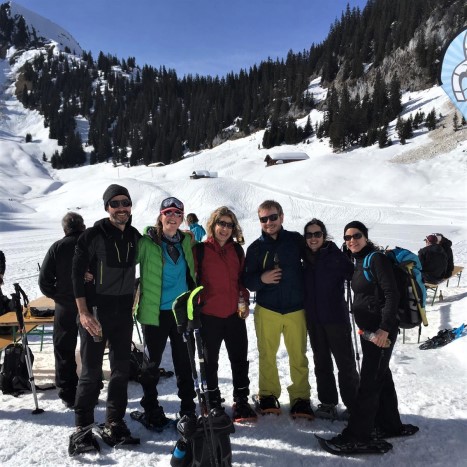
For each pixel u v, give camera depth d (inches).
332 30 6486.2
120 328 143.6
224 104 6254.9
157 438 145.6
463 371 195.0
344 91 4537.4
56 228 1609.3
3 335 218.5
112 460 131.7
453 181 2213.3
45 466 128.3
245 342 160.7
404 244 730.2
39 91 7770.7
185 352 152.6
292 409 158.2
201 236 358.0
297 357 159.5
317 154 3978.8
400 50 5098.4
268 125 5378.9
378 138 3563.0
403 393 173.9
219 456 113.7
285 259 155.9
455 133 3011.8
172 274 150.7
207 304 153.1
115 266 140.8
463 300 324.5
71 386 172.7
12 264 689.0
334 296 151.6
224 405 171.6
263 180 2711.6
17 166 5398.6
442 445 135.6
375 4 6195.9
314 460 130.1
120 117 6589.6
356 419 132.7
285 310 157.0
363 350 134.4
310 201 1838.1
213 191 2025.1
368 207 1654.8
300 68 6264.8
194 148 5570.9
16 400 179.2
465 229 999.6
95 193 2428.6
